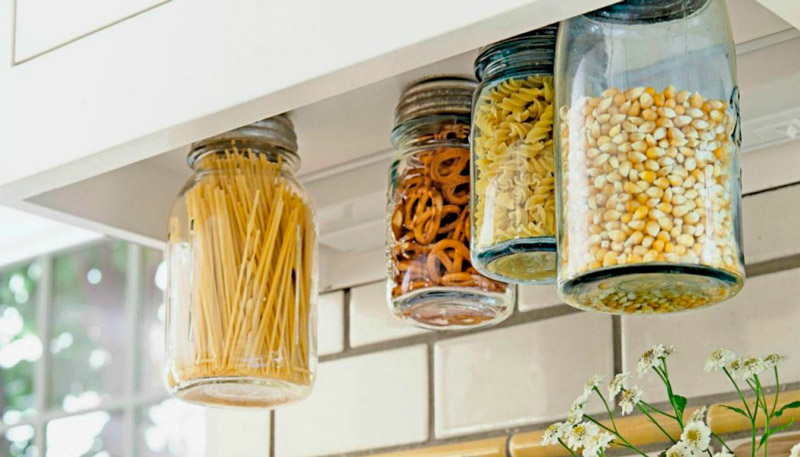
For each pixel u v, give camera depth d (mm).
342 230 1290
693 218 814
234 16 918
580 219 835
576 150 848
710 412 1065
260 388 1109
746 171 1105
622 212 820
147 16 970
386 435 1292
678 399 984
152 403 2182
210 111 917
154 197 1256
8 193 1054
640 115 831
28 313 2348
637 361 1138
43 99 1021
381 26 842
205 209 1122
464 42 822
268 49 896
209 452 1430
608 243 819
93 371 2256
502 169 945
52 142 1007
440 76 1073
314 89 882
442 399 1260
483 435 1222
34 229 2291
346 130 1169
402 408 1286
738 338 1087
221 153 1143
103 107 981
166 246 1161
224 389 1110
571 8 781
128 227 1229
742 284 843
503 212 937
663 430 1006
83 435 2232
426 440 1261
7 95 1045
